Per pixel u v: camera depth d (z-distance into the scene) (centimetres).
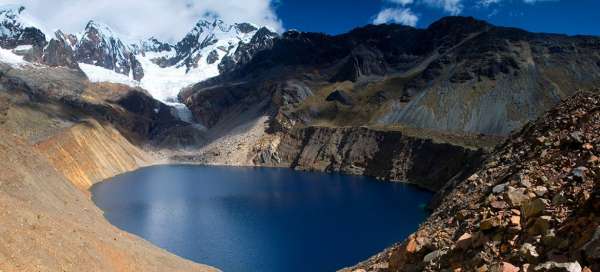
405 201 11569
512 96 18662
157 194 12631
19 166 5731
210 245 7494
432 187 13812
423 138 16662
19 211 3397
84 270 3222
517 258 1658
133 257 4197
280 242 7681
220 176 17400
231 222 9231
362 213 10069
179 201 11531
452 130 17750
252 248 7356
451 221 2528
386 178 16375
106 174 16288
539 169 2439
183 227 8712
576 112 3075
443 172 13925
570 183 1906
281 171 19475
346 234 8225
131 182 15162
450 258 2038
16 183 4966
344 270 3769
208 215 9881
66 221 4234
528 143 3478
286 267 6394
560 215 1708
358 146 19262
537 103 18138
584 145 2358
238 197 12300
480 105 18688
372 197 12294
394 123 19700
